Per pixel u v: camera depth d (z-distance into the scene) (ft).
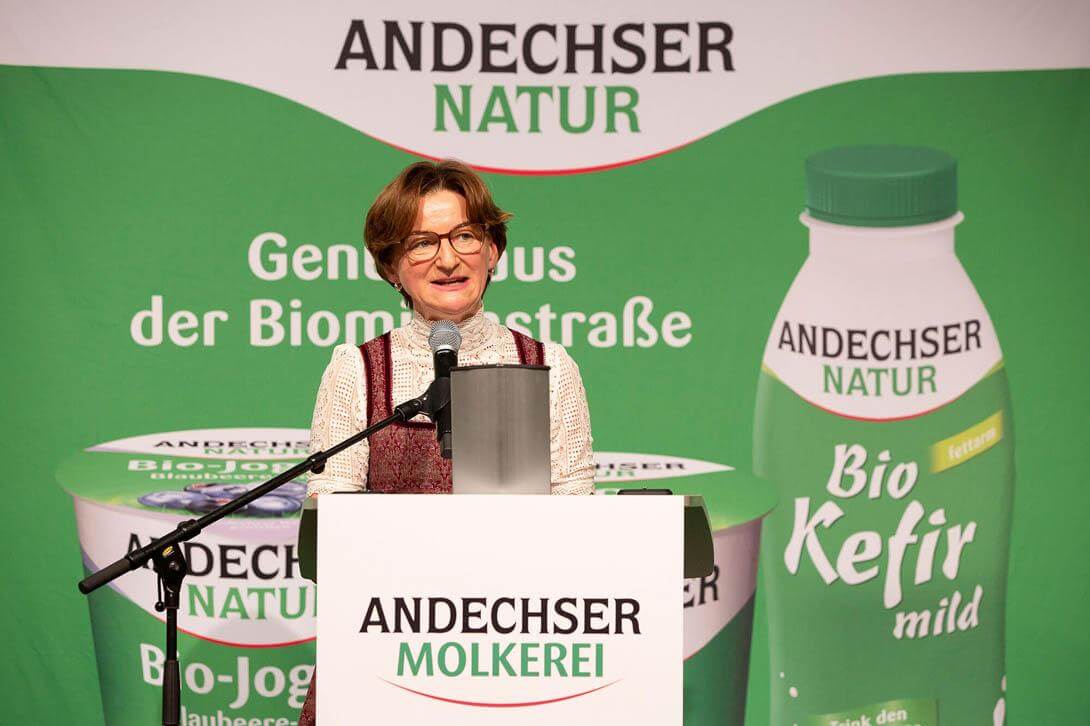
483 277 21.85
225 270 32.01
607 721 16.74
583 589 16.71
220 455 31.99
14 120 31.53
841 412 32.35
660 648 16.71
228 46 31.78
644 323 32.37
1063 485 32.24
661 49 31.99
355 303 32.19
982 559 32.45
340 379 21.93
